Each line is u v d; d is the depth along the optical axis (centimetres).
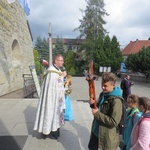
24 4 1284
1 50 1129
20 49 1577
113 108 250
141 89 2089
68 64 5525
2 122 569
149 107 246
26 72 1773
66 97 476
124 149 361
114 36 4572
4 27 1197
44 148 408
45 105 429
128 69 3519
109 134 259
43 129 426
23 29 1736
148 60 2856
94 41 4725
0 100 899
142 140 231
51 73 430
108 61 4400
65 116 475
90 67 271
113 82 260
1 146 412
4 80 1139
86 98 1292
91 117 645
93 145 282
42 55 5859
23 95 1089
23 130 505
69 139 456
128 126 344
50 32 657
